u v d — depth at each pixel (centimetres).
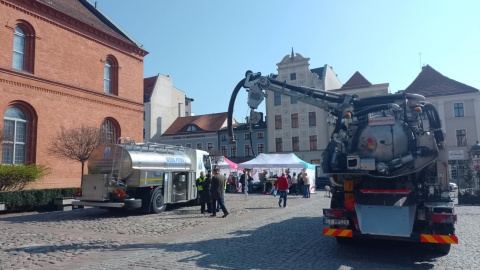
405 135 700
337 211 722
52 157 2016
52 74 2053
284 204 1681
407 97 748
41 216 1330
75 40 2212
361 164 700
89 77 2295
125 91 2581
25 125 1936
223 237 912
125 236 926
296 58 4816
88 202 1323
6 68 1808
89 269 605
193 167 1742
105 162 1382
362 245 804
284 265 635
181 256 704
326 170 744
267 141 5012
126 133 2564
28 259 669
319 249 768
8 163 1833
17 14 1886
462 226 1095
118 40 2512
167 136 5591
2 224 1112
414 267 627
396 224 657
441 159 736
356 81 4597
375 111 747
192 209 1583
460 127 4131
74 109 2175
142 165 1388
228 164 3144
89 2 2647
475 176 1889
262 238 897
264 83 921
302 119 4781
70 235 927
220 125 5431
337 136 760
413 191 679
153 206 1404
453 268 619
